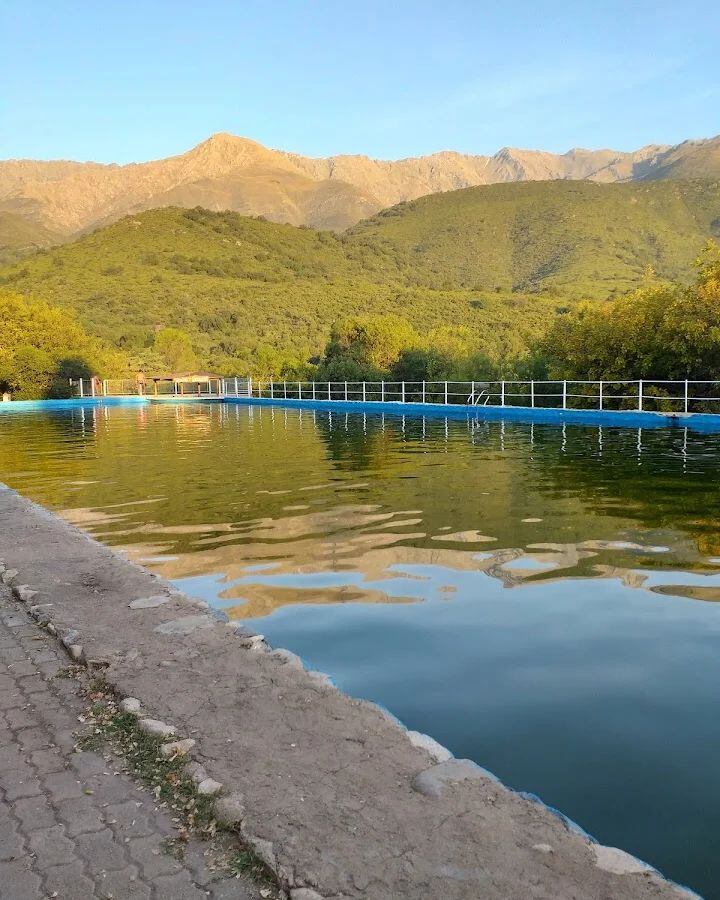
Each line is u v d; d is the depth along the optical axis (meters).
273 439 17.36
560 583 5.20
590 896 1.97
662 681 3.59
